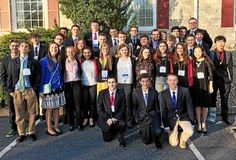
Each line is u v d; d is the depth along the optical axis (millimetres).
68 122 7633
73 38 8133
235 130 7066
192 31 8578
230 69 7586
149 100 6516
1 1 13836
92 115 7492
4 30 13883
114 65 7387
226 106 7602
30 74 6703
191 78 7098
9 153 6250
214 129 7227
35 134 7086
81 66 7406
